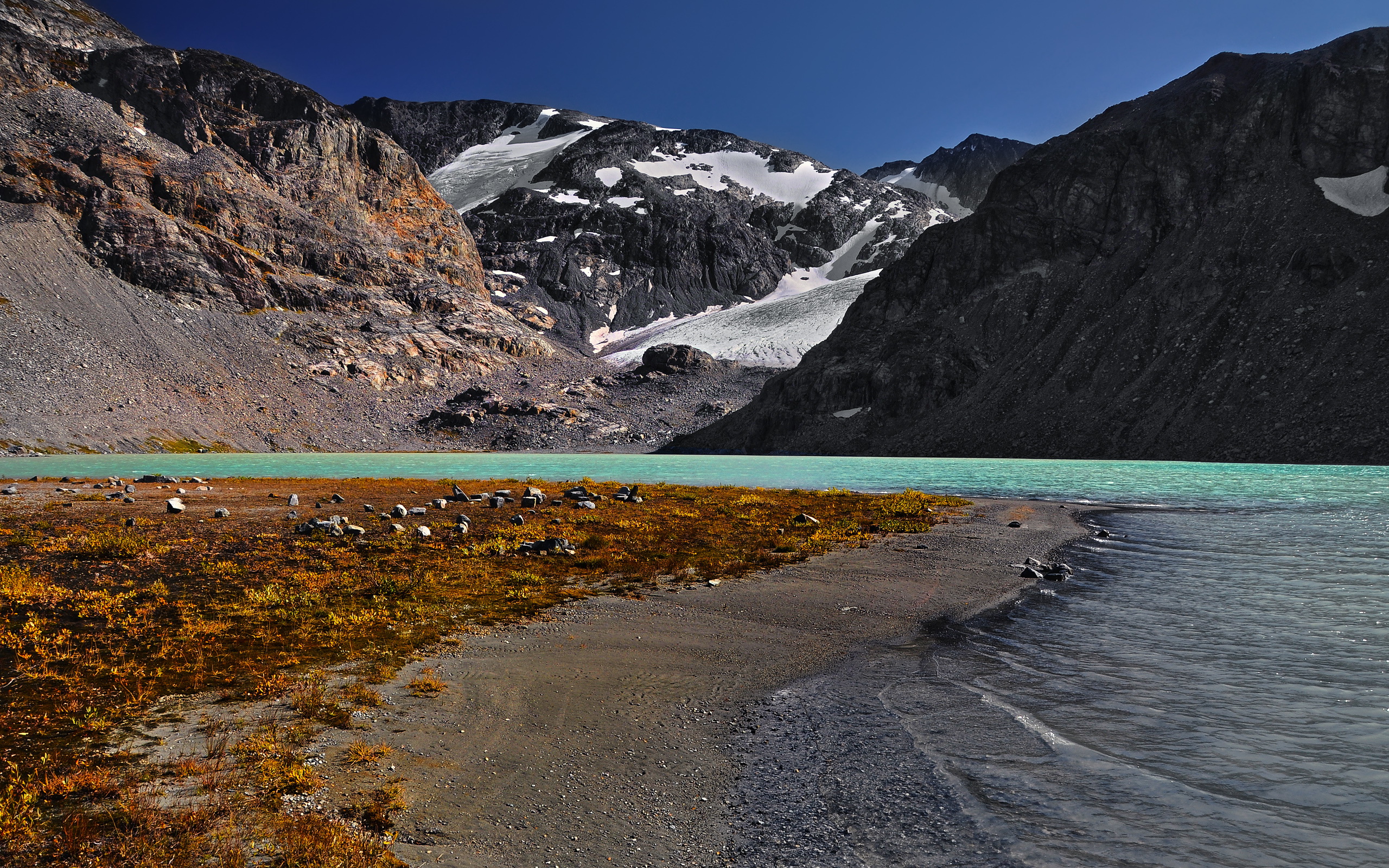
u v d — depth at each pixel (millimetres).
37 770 8414
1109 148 192750
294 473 84875
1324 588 19938
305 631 14883
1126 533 31641
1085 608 17844
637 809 8203
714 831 7711
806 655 14094
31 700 10742
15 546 23203
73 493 44125
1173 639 14953
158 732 9742
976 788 8516
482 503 38656
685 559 24094
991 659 13781
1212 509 41781
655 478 78812
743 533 30000
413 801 8188
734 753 9719
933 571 22719
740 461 145125
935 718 10789
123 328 197375
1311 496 50375
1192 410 125000
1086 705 11203
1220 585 20359
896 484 67000
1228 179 163750
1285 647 14164
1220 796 8211
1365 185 144875
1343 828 7418
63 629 14445
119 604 16391
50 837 7051
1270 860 6805
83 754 8961
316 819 7566
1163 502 46500
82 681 11586
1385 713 10609
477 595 18578
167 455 147625
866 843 7387
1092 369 147250
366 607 16969
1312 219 143375
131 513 33000
